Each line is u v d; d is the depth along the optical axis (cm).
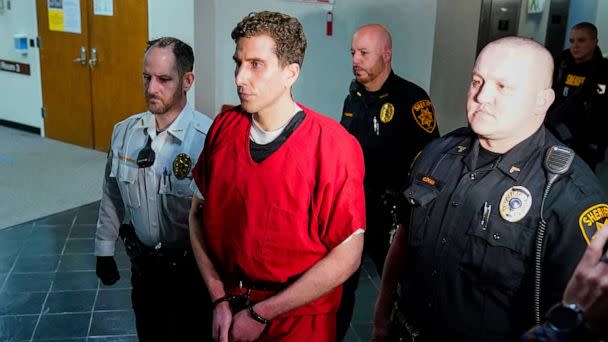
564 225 112
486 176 126
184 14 460
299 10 410
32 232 390
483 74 121
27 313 290
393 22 369
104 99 574
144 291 189
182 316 188
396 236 155
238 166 141
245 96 134
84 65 579
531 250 116
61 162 553
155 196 180
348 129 266
